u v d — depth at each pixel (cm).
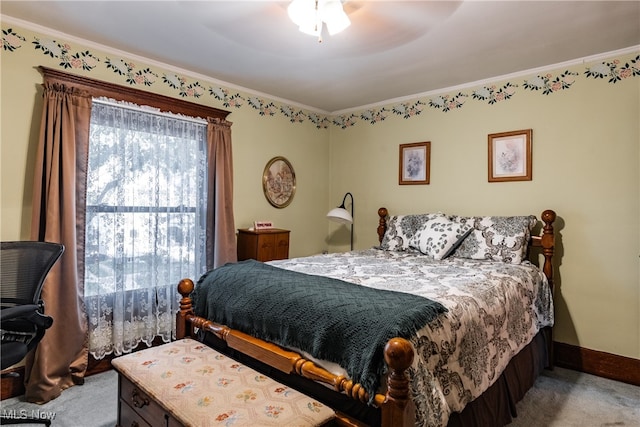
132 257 270
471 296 181
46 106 230
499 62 283
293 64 291
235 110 347
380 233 380
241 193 355
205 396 144
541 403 226
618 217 261
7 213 225
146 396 157
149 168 280
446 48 257
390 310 145
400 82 332
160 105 288
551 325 266
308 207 423
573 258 280
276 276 200
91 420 203
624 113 258
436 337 145
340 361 144
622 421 207
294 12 190
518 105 305
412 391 128
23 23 227
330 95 375
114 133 262
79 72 251
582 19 215
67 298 233
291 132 401
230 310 192
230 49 264
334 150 443
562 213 285
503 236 284
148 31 238
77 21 226
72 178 236
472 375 162
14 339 184
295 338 160
